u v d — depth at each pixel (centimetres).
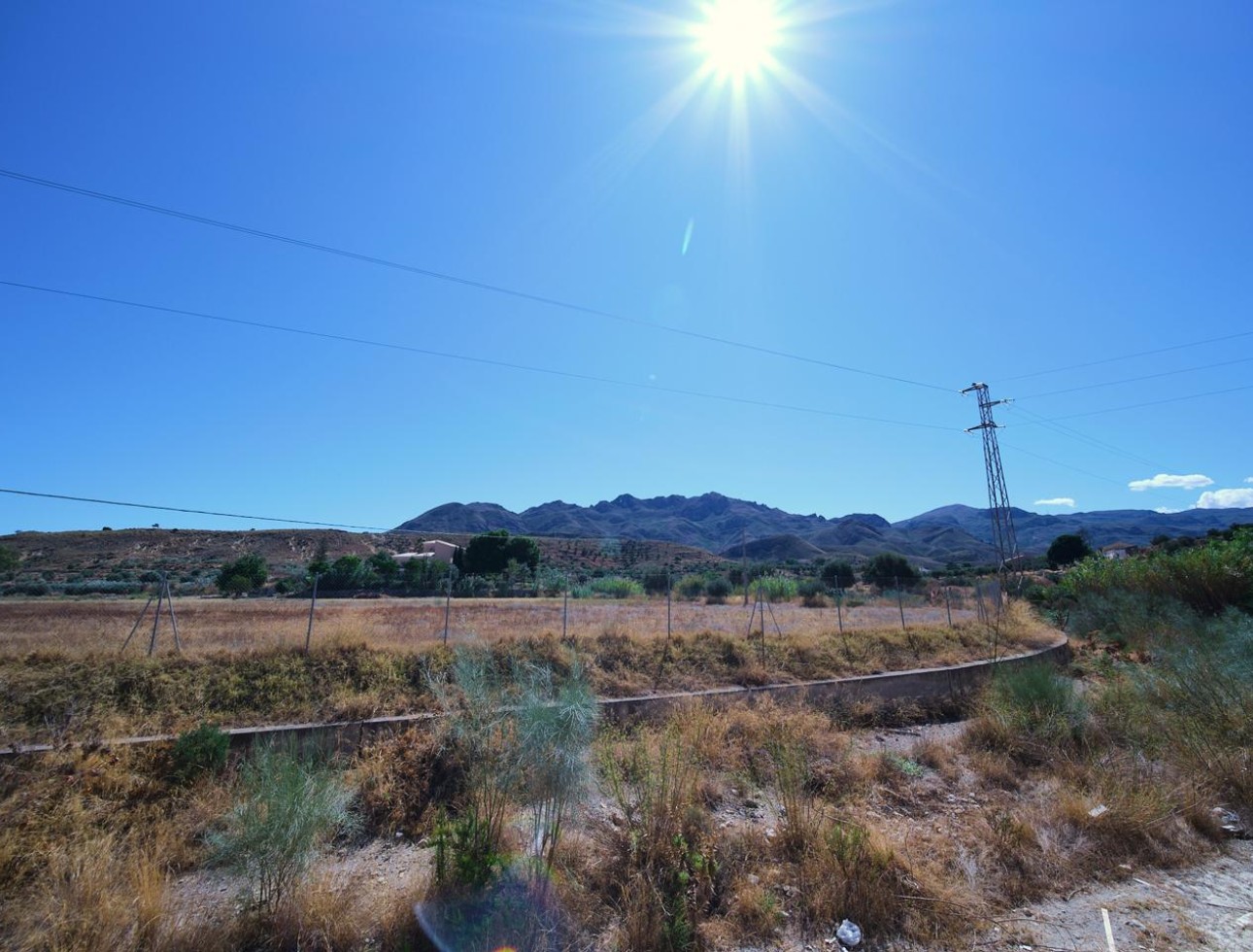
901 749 1106
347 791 658
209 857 571
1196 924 539
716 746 955
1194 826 733
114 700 975
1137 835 696
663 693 1284
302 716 998
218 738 810
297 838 521
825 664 1577
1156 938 516
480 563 5172
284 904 507
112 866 554
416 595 3644
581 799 601
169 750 790
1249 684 1024
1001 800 839
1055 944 510
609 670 1363
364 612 2075
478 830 563
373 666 1158
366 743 921
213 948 467
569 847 601
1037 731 1045
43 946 461
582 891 544
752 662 1507
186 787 751
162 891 524
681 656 1474
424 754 802
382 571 4269
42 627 1551
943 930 528
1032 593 3553
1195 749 878
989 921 543
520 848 582
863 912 542
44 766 726
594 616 2131
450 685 1049
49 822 629
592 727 635
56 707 935
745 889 564
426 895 519
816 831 656
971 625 2150
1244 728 920
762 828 701
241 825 532
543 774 575
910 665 1658
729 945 505
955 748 1066
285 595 3578
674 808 649
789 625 2084
